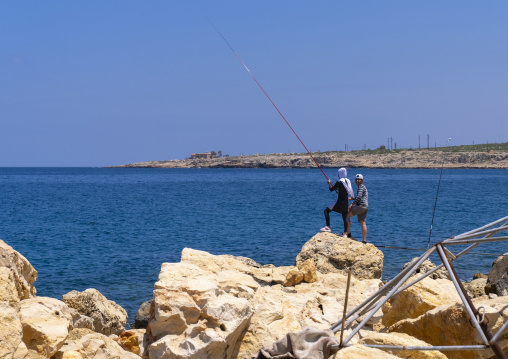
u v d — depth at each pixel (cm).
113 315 1110
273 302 837
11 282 623
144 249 2561
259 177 16662
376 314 888
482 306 647
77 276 1888
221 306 699
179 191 8688
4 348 529
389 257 2061
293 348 616
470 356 661
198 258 1051
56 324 642
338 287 1136
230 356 715
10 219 4184
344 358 566
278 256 2267
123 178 16775
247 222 3741
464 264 1905
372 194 7019
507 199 5791
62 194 8012
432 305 795
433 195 6638
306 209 4825
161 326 683
